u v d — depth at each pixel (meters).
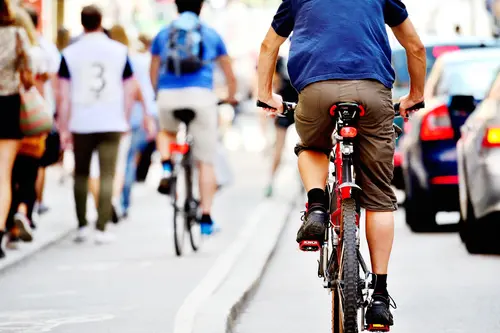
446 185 33.31
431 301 23.42
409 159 34.59
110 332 20.22
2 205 28.19
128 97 33.19
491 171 28.20
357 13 16.62
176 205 30.66
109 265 29.06
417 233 35.22
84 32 33.22
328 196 17.45
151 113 40.78
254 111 99.19
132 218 40.72
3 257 28.75
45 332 20.28
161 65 31.72
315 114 16.58
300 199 45.97
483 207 28.48
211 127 31.80
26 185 30.75
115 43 33.19
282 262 30.09
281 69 44.97
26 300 23.81
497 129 28.31
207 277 26.78
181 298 23.86
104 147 33.12
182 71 31.41
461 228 31.78
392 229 16.73
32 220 32.81
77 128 32.97
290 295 24.78
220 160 40.28
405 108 18.02
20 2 34.97
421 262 28.97
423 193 33.81
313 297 24.50
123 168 37.94
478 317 21.62
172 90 31.52
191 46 31.44
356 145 16.75
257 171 63.09
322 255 17.39
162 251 31.94
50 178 53.59
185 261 29.73
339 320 16.42
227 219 39.59
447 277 26.48
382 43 16.72
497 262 28.67
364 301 16.36
